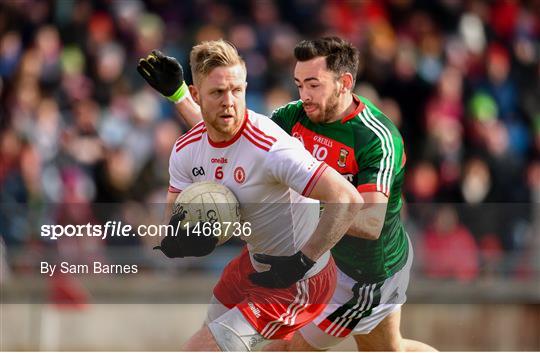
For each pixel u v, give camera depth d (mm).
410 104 40000
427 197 36938
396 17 44812
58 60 38906
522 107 43125
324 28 43469
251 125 16922
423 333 24828
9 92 36594
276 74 40156
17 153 33875
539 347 25062
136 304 23391
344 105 18875
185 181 17781
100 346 23672
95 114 37031
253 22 42656
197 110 19594
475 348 25109
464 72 43219
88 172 34812
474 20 45531
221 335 17547
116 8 41781
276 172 16766
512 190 38562
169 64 19234
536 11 47375
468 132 40094
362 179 18672
